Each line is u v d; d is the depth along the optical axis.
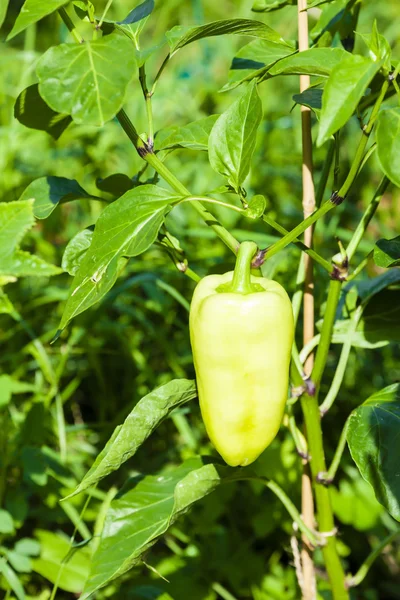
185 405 1.14
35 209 0.79
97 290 0.65
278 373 0.67
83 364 1.18
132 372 1.18
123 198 0.67
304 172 0.81
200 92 1.56
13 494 0.96
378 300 0.83
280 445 1.03
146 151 0.71
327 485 0.77
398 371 1.25
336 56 0.72
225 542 1.00
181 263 0.75
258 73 0.73
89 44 0.62
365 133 0.67
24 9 0.63
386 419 0.72
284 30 1.72
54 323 1.20
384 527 1.04
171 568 0.96
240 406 0.67
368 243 1.33
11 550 0.97
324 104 0.61
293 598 0.97
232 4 2.17
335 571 0.79
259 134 1.42
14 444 0.96
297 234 0.69
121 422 1.06
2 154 1.28
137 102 1.45
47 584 0.98
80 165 1.40
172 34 0.71
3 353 1.18
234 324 0.66
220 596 1.00
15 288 1.18
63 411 1.17
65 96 0.61
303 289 0.82
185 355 1.19
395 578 1.06
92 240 0.67
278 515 1.01
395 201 1.53
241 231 1.14
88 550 0.94
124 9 1.89
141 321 1.12
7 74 1.62
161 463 1.10
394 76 0.66
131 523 0.78
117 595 0.93
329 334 0.74
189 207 1.31
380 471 0.71
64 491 0.97
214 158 0.69
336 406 1.14
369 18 1.80
